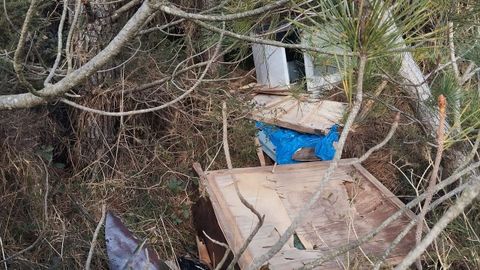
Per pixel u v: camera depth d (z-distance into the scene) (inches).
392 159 145.7
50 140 142.8
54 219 125.0
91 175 144.0
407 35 73.3
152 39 152.9
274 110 167.0
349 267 91.9
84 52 130.5
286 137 159.9
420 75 99.0
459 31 93.2
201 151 158.2
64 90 61.4
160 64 152.7
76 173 144.0
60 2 120.3
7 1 112.7
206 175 128.6
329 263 96.5
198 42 153.8
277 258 99.6
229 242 105.4
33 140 131.6
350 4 63.7
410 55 97.9
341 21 60.8
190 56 142.2
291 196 121.4
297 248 104.8
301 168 131.8
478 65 95.9
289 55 182.1
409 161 132.6
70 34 68.1
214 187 123.6
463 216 96.0
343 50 68.1
